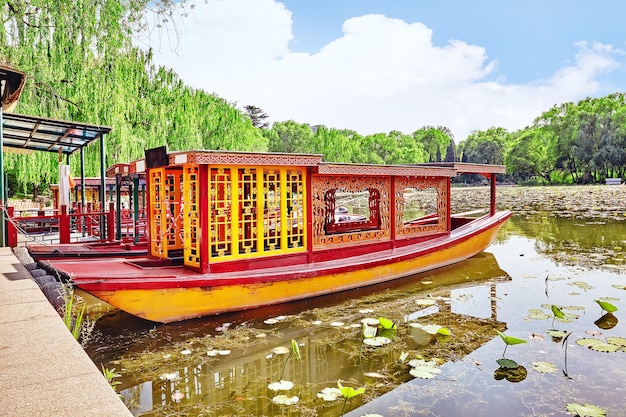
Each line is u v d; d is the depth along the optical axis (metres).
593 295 6.39
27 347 2.78
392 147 67.06
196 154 5.18
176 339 4.92
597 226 13.91
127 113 14.85
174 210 6.55
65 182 8.09
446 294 6.65
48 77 11.00
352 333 5.06
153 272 5.59
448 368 4.07
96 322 5.48
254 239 6.00
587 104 48.78
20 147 11.32
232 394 3.69
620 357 4.21
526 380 3.79
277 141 55.59
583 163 47.38
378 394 3.61
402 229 7.99
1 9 9.24
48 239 9.94
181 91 19.83
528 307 5.91
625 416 3.20
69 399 2.10
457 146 86.19
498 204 25.81
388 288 7.07
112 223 8.81
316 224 6.66
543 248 10.38
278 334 5.05
